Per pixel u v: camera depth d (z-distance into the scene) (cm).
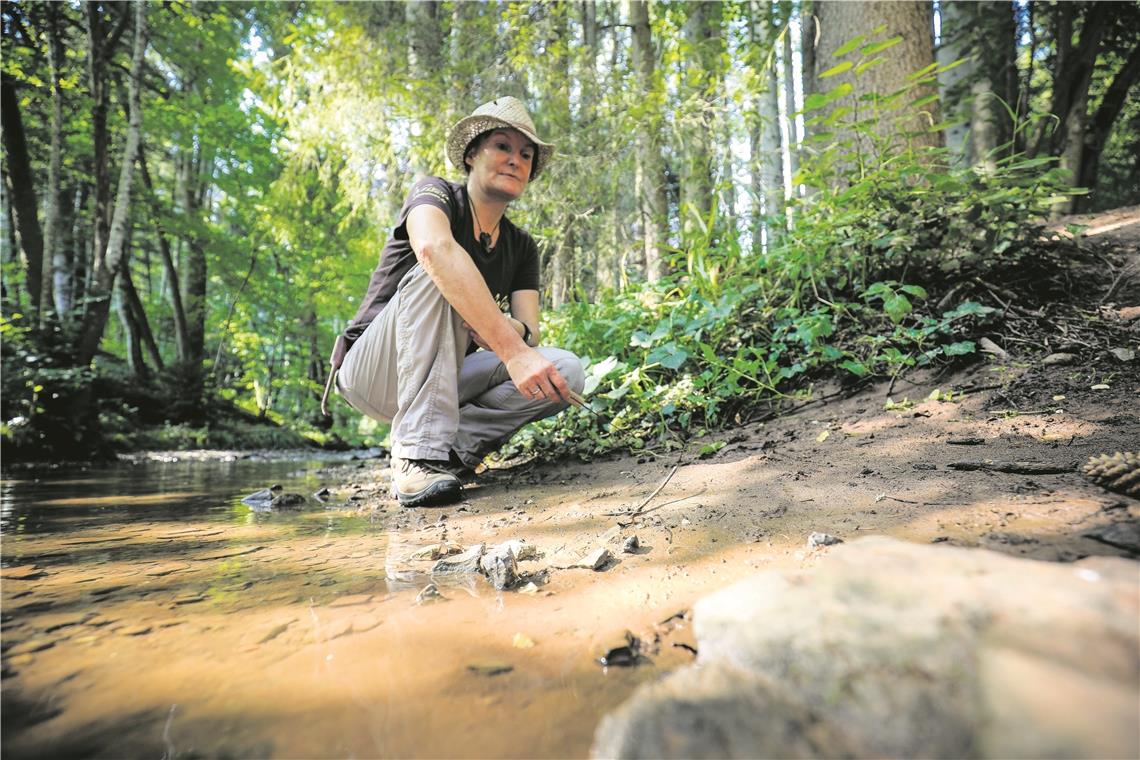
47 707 61
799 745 47
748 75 523
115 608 92
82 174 1005
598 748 51
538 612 88
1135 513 101
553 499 173
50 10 696
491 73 561
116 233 702
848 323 262
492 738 55
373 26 595
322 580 107
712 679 56
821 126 364
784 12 658
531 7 550
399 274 206
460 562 112
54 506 212
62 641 79
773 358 243
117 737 55
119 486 298
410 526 158
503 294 227
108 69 834
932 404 196
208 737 55
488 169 193
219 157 1238
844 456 167
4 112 679
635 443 237
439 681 67
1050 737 40
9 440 524
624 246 584
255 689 65
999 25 657
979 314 221
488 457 282
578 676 68
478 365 218
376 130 599
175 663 72
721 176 552
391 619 86
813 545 106
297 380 1661
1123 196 1100
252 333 1516
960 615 53
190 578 109
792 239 290
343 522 168
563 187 531
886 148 273
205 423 1116
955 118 278
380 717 59
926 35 374
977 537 99
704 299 284
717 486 160
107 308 672
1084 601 53
